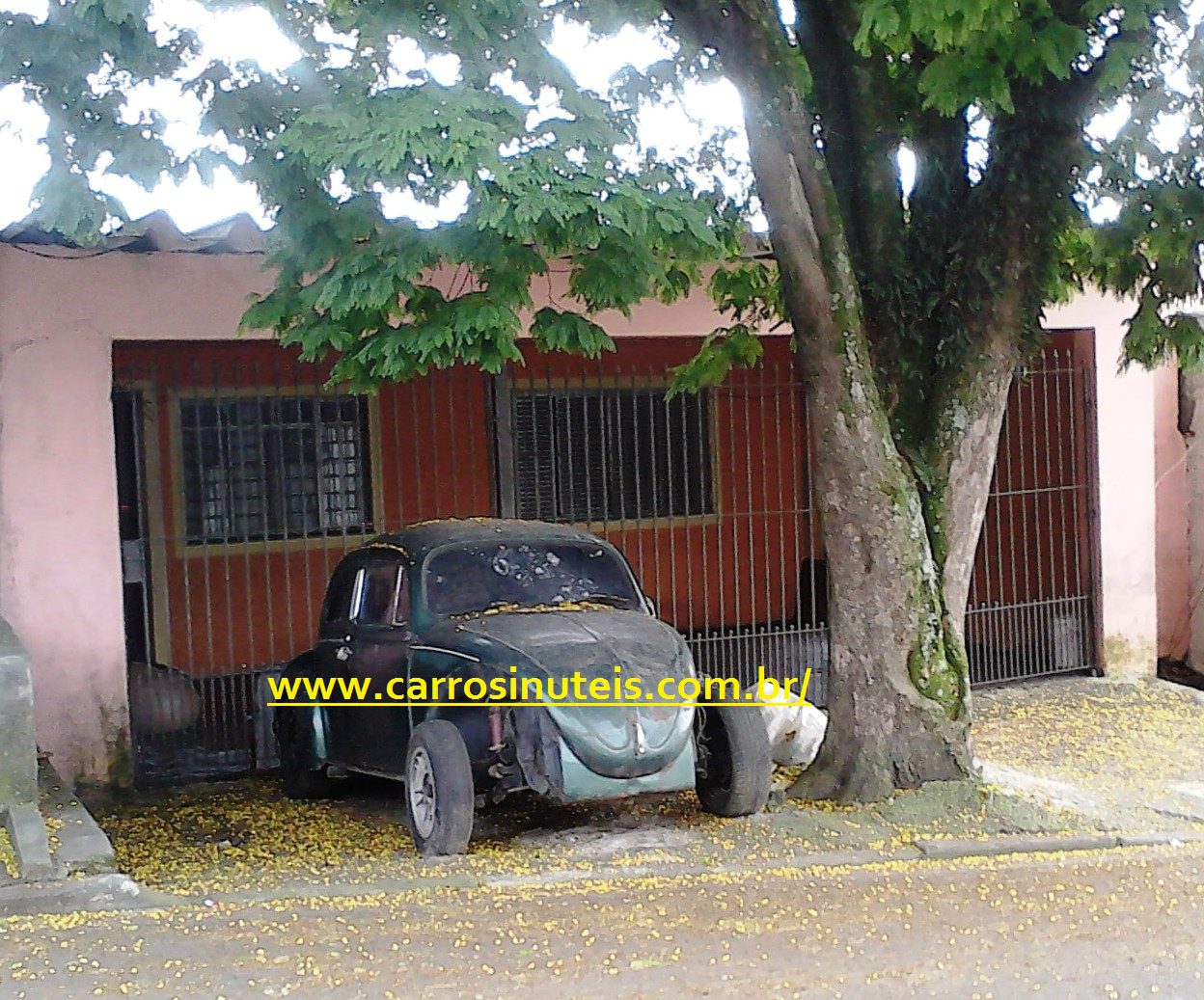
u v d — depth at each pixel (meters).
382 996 4.83
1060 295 8.49
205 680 10.42
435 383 11.67
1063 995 4.85
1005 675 12.16
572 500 10.72
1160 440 13.05
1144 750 9.52
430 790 7.07
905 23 6.70
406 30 6.49
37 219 6.72
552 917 5.81
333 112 6.40
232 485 11.15
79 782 8.93
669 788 6.90
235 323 9.30
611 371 12.20
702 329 10.66
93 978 5.00
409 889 6.34
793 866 6.72
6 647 6.85
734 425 12.77
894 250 8.18
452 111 6.25
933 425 8.16
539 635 7.09
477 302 6.75
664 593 12.57
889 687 7.89
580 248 6.79
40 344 8.83
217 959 5.22
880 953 5.32
